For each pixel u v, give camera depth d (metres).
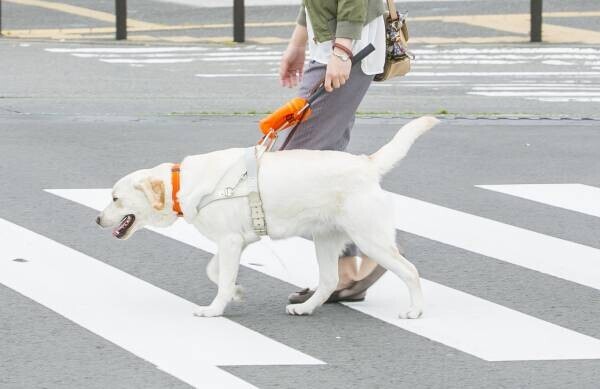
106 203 10.17
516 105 15.87
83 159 11.96
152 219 7.02
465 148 12.84
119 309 7.30
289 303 7.42
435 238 9.23
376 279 7.45
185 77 18.22
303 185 6.81
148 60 20.02
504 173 11.63
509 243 9.09
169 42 22.41
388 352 6.54
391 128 13.81
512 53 21.09
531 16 22.44
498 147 12.91
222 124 14.05
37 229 9.30
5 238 9.01
